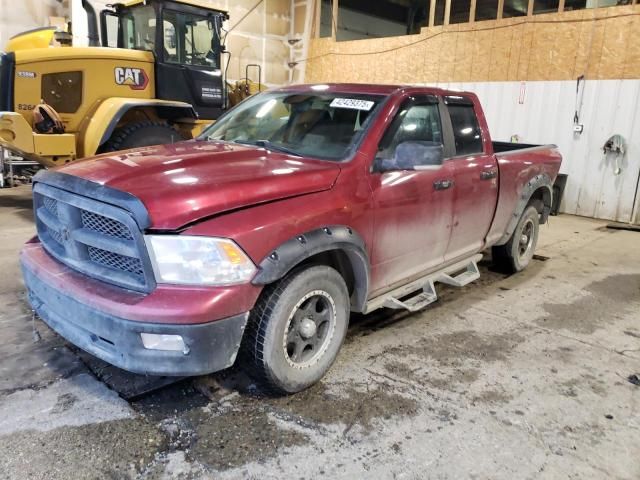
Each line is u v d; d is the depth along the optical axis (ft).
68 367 9.78
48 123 21.85
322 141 10.71
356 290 10.25
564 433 8.44
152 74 24.20
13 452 7.39
